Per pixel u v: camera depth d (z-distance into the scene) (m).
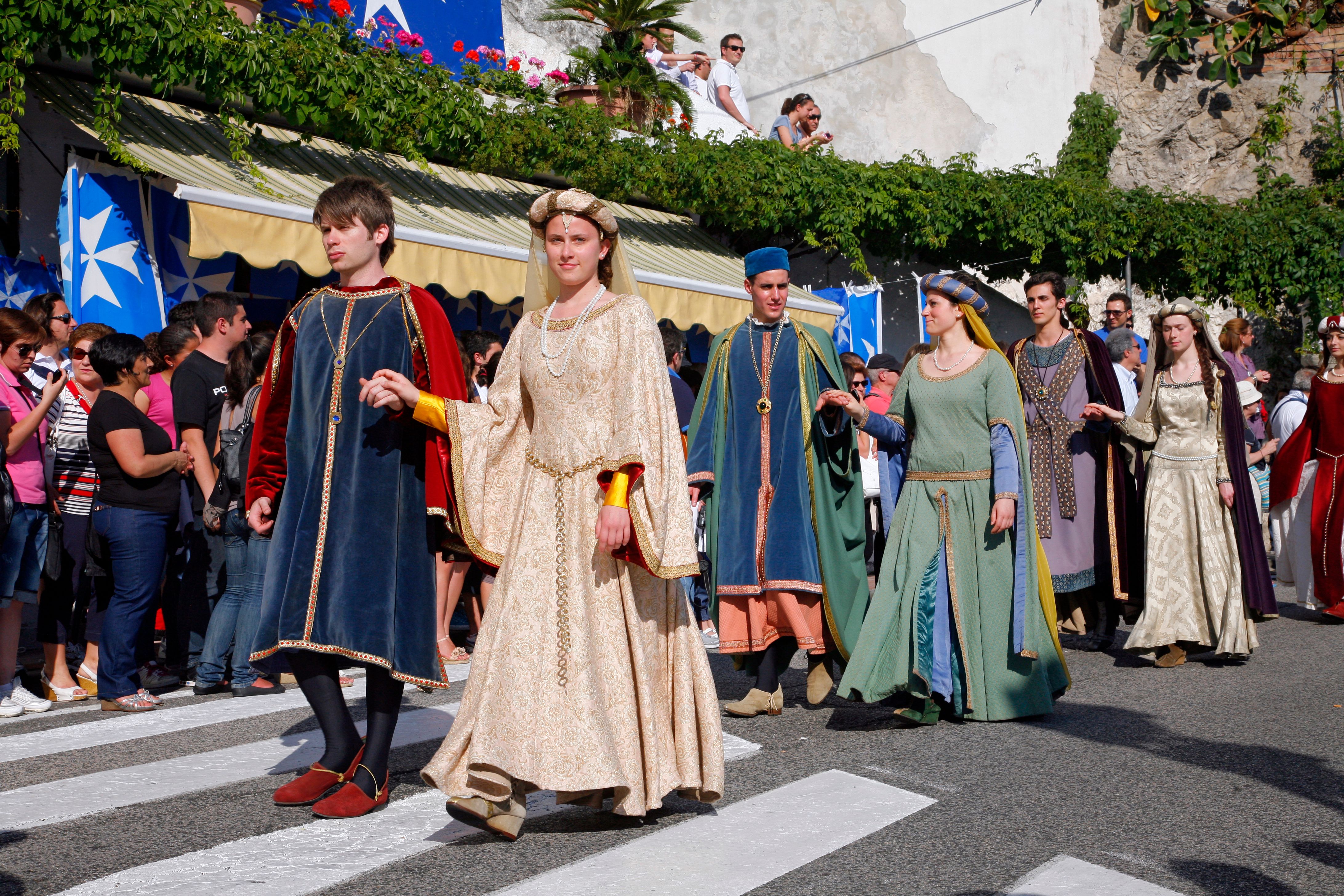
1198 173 19.95
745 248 13.83
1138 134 20.38
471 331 7.60
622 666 3.18
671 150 11.85
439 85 9.81
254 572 5.58
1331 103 19.48
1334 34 19.61
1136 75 20.67
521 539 3.23
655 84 12.21
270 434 3.66
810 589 4.91
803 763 4.11
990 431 4.90
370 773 3.48
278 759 4.18
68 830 3.33
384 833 3.28
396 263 8.00
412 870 2.97
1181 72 20.23
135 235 7.60
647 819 3.42
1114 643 7.23
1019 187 13.77
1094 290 18.61
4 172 7.75
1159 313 6.61
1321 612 8.34
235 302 5.77
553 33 14.20
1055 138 20.30
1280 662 6.32
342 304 3.59
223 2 8.15
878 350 13.12
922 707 4.70
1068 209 13.88
